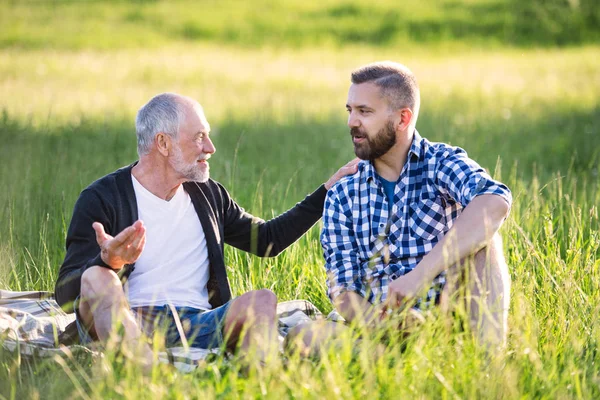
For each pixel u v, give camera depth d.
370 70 4.93
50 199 7.52
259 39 33.44
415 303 4.87
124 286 4.95
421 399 3.93
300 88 21.91
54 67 24.00
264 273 6.12
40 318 5.21
